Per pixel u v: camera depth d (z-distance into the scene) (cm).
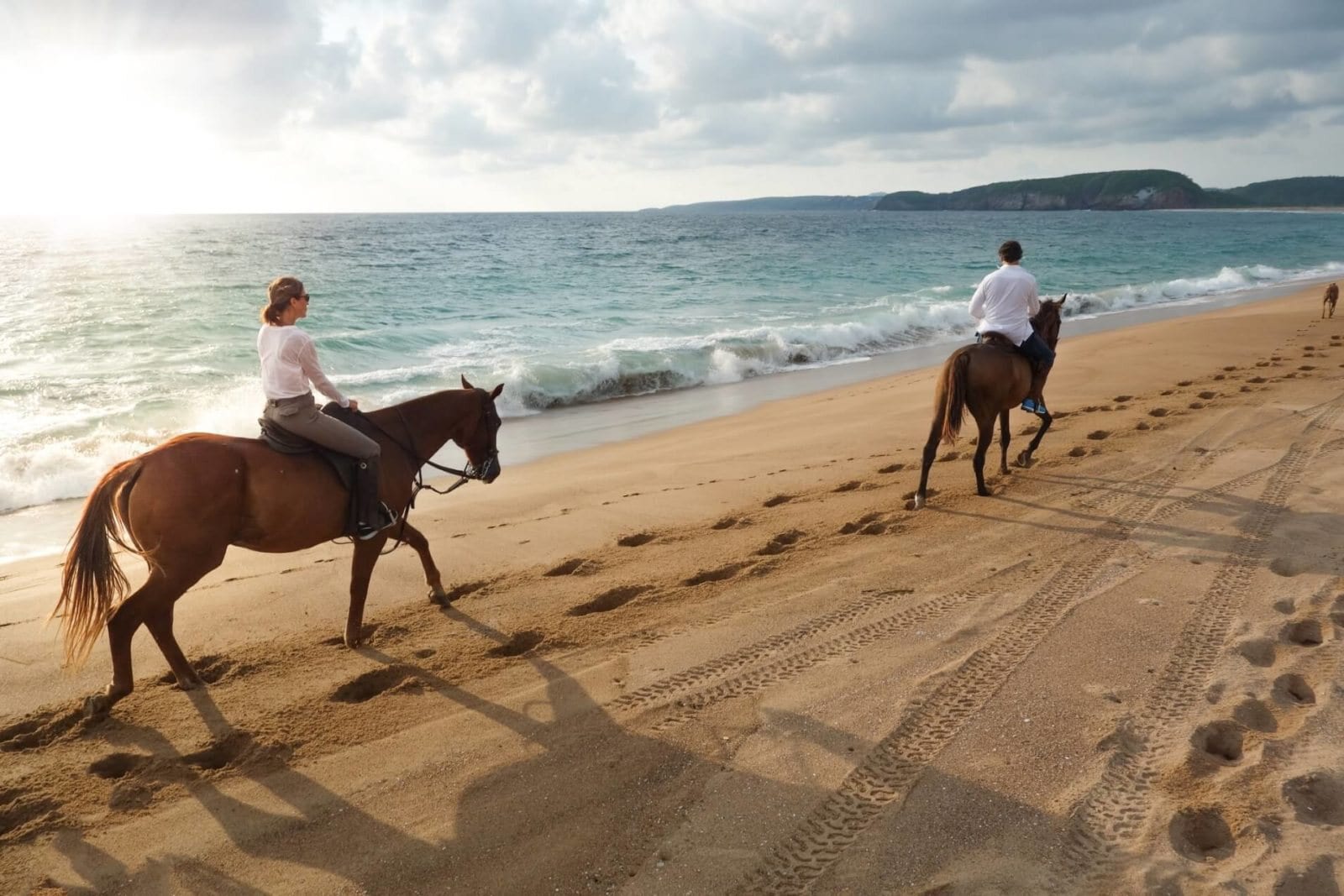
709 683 511
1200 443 998
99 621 466
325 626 614
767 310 2662
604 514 858
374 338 1889
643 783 418
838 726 459
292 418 513
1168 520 755
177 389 1379
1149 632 550
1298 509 759
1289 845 353
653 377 1647
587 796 410
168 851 382
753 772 423
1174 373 1544
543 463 1104
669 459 1091
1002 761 423
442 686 521
